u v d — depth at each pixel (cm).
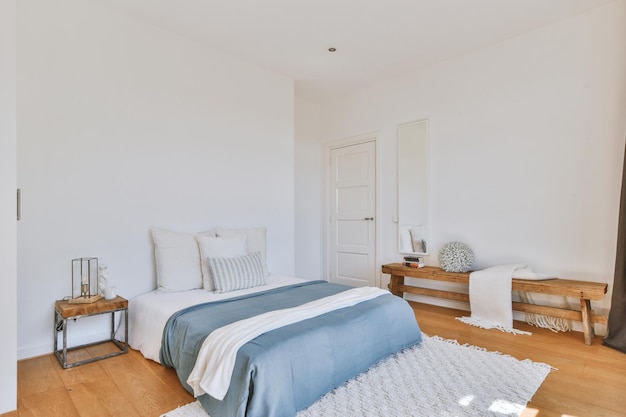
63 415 176
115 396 193
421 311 370
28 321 245
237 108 376
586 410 179
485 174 362
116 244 287
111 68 285
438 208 398
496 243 354
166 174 318
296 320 204
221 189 360
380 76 432
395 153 439
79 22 269
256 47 354
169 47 322
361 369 215
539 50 325
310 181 521
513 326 317
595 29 296
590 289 267
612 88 288
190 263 304
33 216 247
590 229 299
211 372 170
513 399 189
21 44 243
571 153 309
